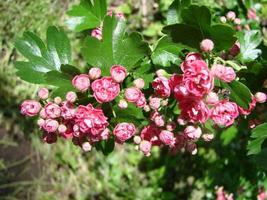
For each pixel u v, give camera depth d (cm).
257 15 28
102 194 41
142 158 42
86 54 17
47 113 17
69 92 17
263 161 19
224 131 38
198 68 15
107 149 18
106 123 16
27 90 38
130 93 16
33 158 39
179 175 41
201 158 41
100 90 16
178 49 18
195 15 16
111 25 17
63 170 40
